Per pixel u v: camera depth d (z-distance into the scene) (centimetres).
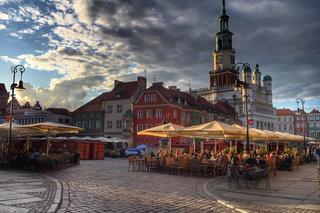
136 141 6328
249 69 9950
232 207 1119
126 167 2858
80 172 2288
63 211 995
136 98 6812
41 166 2288
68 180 1769
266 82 11000
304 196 1367
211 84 10850
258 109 10112
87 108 7469
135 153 5309
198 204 1159
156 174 2228
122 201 1175
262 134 2931
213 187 1619
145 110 6347
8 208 1010
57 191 1355
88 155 4538
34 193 1289
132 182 1745
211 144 4612
